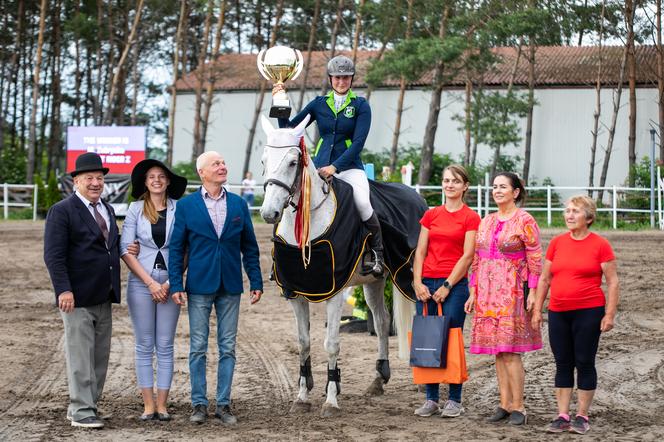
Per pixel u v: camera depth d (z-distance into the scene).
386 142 41.38
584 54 42.34
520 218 6.46
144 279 6.57
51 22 48.69
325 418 6.70
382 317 7.78
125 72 51.00
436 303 6.83
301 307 7.08
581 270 6.12
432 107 34.94
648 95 38.28
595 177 38.75
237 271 6.72
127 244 6.66
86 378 6.42
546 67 41.00
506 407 6.58
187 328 11.31
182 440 6.02
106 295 6.47
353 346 9.94
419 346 6.64
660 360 8.81
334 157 7.38
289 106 7.25
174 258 6.60
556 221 27.67
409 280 7.74
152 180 6.72
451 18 35.28
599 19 37.00
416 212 7.93
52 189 29.77
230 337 6.72
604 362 8.73
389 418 6.69
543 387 7.70
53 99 50.62
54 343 10.11
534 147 39.22
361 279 7.30
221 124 44.41
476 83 39.53
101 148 30.36
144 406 7.08
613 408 6.93
